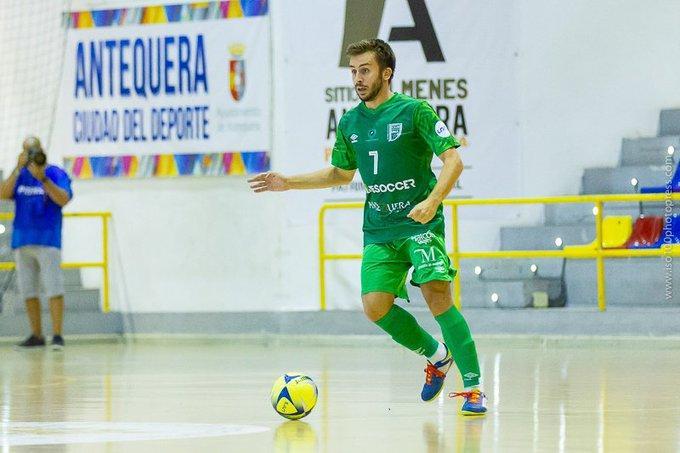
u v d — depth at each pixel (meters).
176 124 37.25
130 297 37.66
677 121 34.34
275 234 36.34
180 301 37.19
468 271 34.81
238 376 23.98
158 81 37.38
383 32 35.34
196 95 37.00
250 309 36.53
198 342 36.16
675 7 34.53
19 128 39.25
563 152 34.94
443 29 35.09
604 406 17.52
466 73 35.03
